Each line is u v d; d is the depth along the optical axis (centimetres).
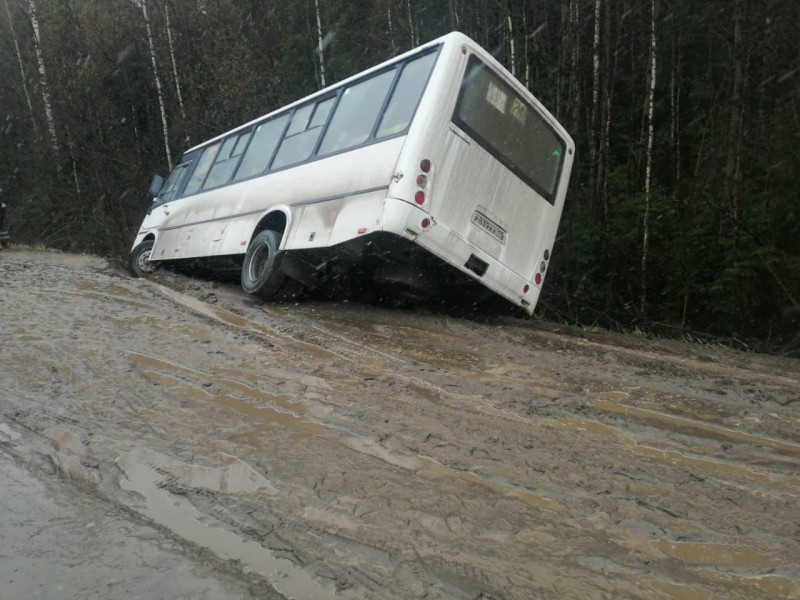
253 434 320
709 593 201
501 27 1656
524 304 687
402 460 294
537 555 219
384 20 2070
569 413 378
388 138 616
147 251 1173
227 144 1009
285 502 249
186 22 2369
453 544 223
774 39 1395
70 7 2736
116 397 370
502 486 271
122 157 2508
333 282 770
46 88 2525
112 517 235
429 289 679
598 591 200
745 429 362
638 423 366
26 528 226
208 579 197
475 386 425
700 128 1636
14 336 497
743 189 1254
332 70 2194
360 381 423
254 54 2106
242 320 623
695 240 1179
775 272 1066
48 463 281
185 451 297
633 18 1694
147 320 578
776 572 214
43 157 2544
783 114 1299
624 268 1286
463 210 620
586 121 1650
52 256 1284
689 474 295
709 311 1163
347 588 196
